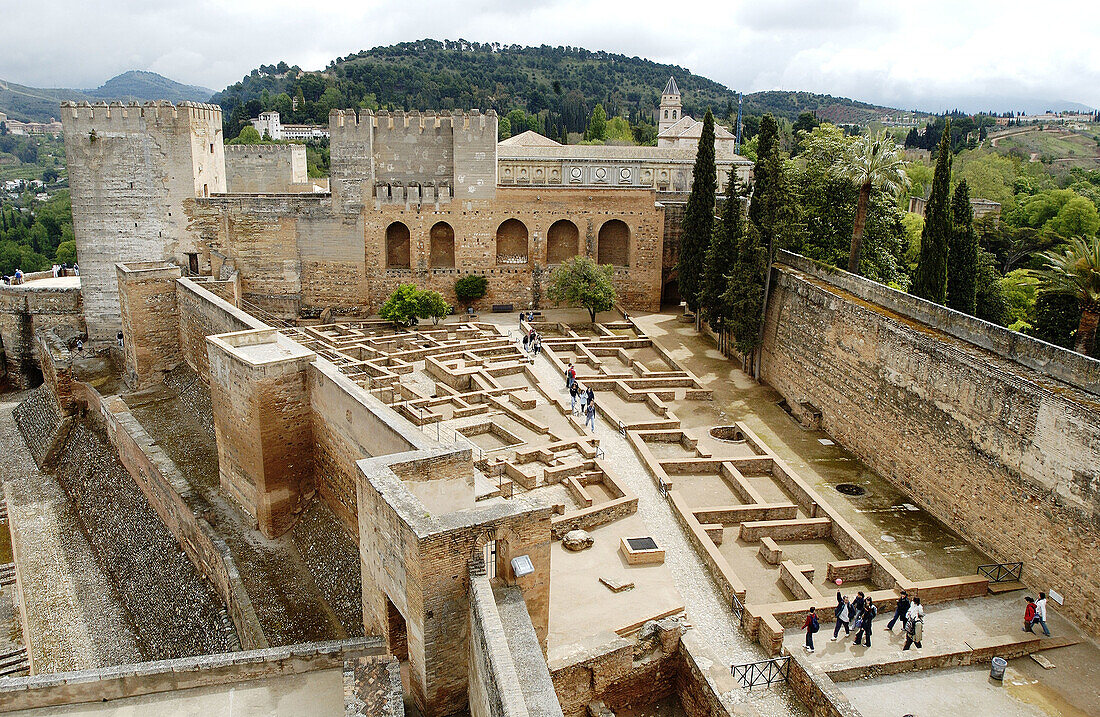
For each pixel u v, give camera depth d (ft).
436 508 71.77
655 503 105.50
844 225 168.25
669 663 76.74
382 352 159.94
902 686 75.51
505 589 63.16
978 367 101.71
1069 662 80.33
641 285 212.23
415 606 59.72
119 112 190.19
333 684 64.39
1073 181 396.98
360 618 89.04
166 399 158.81
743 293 162.09
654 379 155.33
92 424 161.99
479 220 205.16
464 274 208.13
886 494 118.32
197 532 109.09
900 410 118.32
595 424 132.57
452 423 123.44
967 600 91.09
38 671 100.58
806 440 137.28
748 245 161.58
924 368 112.57
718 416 145.28
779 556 94.53
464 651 61.62
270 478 108.06
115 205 195.31
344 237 202.90
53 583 121.08
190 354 163.12
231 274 194.08
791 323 151.23
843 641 80.69
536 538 63.57
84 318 207.00
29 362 211.82
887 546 102.68
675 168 247.09
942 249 142.82
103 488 143.23
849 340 131.64
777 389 157.69
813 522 102.17
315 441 111.24
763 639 77.77
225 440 116.88
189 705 61.72
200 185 198.08
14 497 149.89
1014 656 81.15
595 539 94.73
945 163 140.77
